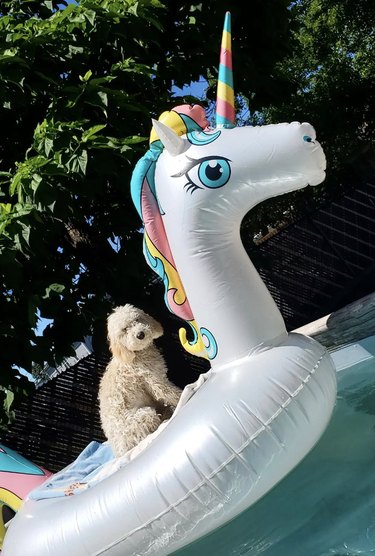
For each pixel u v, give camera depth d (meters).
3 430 6.47
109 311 5.89
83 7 5.59
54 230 5.39
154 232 3.07
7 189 5.61
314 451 3.01
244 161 2.86
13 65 5.26
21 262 5.34
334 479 2.79
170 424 2.82
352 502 2.63
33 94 5.52
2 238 4.80
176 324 7.18
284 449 2.66
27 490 3.67
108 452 3.47
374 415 3.15
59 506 2.93
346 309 6.64
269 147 2.83
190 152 2.94
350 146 11.83
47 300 5.48
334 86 11.96
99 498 2.75
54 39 5.53
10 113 6.02
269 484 2.68
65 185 5.03
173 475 2.61
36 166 4.89
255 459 2.60
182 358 7.27
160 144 3.07
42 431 6.80
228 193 2.89
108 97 5.43
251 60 6.77
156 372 3.28
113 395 3.25
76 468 3.45
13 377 5.29
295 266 8.92
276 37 7.11
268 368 2.79
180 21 6.57
